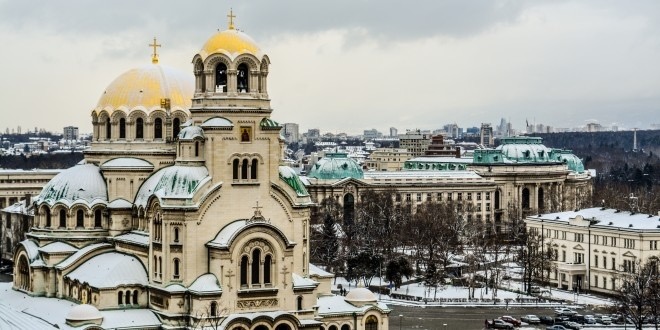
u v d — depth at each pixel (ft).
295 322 580.71
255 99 597.93
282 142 654.12
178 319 571.28
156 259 593.01
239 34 608.60
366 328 640.17
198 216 575.79
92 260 645.51
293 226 609.42
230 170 586.45
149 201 595.47
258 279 579.48
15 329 475.31
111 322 570.05
